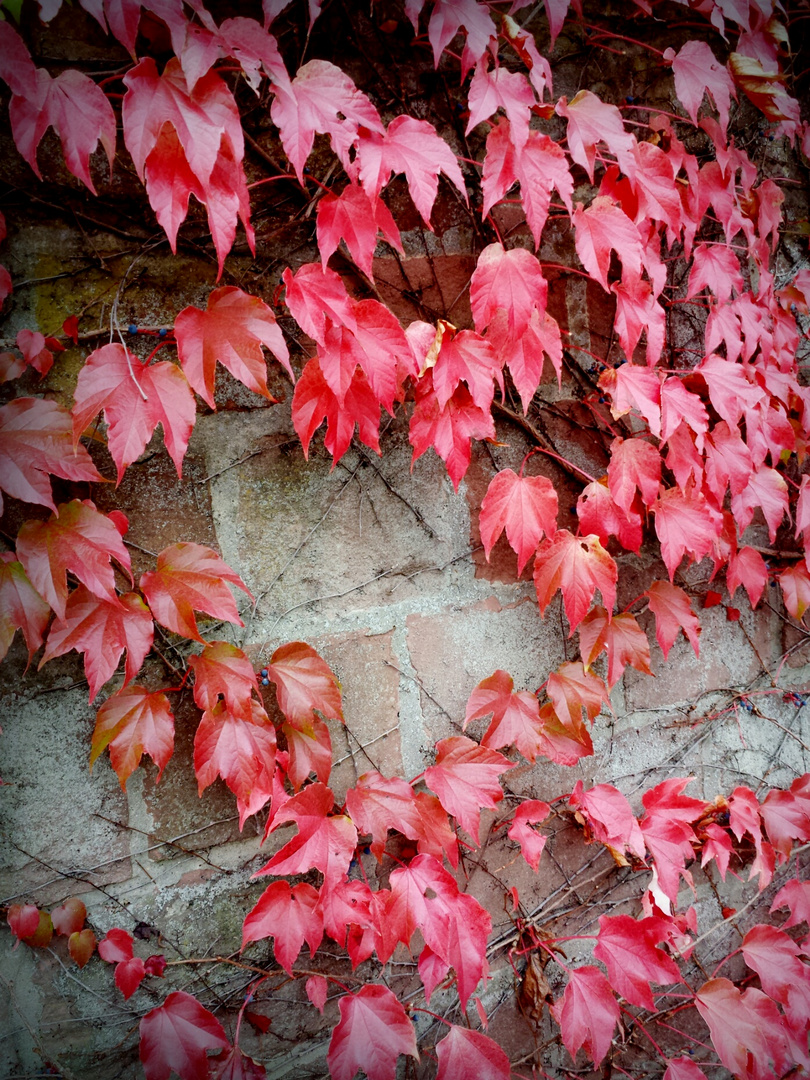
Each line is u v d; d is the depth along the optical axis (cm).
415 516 76
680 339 84
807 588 88
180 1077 67
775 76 78
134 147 58
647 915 79
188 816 70
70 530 61
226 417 70
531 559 80
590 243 72
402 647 76
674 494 79
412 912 70
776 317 87
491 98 67
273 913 67
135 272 67
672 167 74
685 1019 90
